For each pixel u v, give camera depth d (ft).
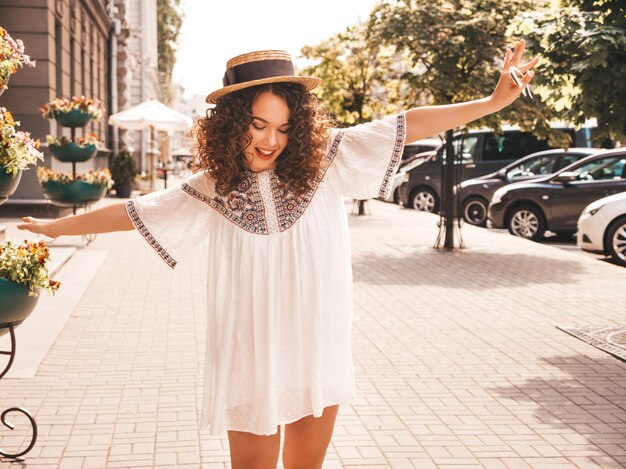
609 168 48.19
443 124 8.85
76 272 33.60
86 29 76.48
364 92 61.46
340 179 8.97
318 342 8.88
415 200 72.49
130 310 26.27
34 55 53.01
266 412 8.82
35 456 13.57
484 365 19.86
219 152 8.68
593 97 22.20
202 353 20.74
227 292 9.00
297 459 9.65
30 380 18.02
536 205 49.83
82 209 59.16
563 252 42.37
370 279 33.27
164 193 9.25
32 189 52.65
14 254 13.05
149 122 76.89
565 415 16.06
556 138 40.81
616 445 14.39
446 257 40.29
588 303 28.04
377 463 13.51
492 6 39.40
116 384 17.87
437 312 26.45
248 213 8.88
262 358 8.85
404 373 19.11
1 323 12.98
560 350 21.43
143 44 162.40
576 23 21.58
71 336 22.50
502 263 38.14
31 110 53.16
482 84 38.63
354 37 59.98
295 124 8.69
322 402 8.91
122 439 14.46
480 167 68.03
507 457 13.78
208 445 14.24
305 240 8.88
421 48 40.04
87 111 40.73
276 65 8.70
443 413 16.16
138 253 40.32
